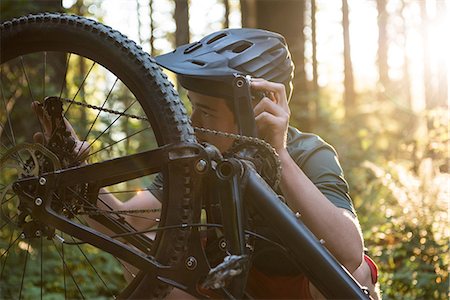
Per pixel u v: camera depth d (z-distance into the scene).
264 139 2.13
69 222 2.04
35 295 4.78
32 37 2.19
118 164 2.02
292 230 1.95
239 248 1.95
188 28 11.04
